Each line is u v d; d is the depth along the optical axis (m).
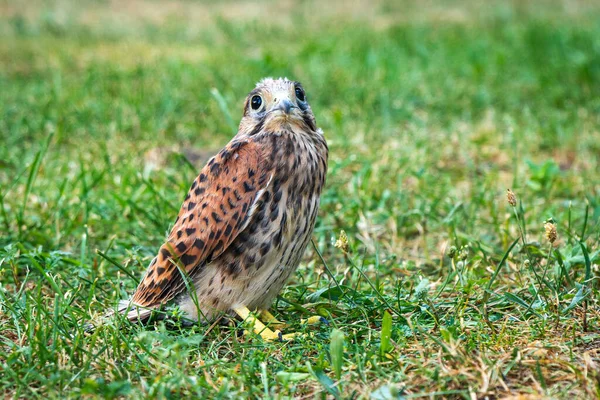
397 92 18.55
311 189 8.28
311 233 8.50
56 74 19.50
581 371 6.89
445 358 7.18
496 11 33.41
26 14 32.34
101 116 16.23
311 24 31.95
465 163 14.42
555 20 31.05
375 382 6.89
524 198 12.41
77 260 9.74
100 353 7.25
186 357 7.23
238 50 25.67
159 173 13.14
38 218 11.23
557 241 10.70
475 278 9.32
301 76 20.80
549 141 15.21
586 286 8.57
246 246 8.04
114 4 35.00
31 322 7.84
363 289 9.32
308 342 7.78
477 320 8.12
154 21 32.09
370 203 11.96
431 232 11.30
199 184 8.30
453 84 19.53
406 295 8.95
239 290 8.14
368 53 21.73
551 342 7.59
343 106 17.69
